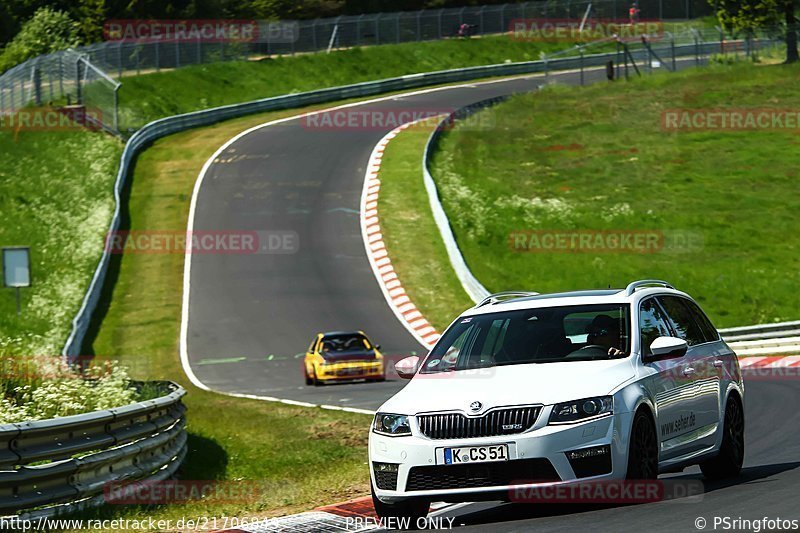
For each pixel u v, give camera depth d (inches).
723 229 6555.1
